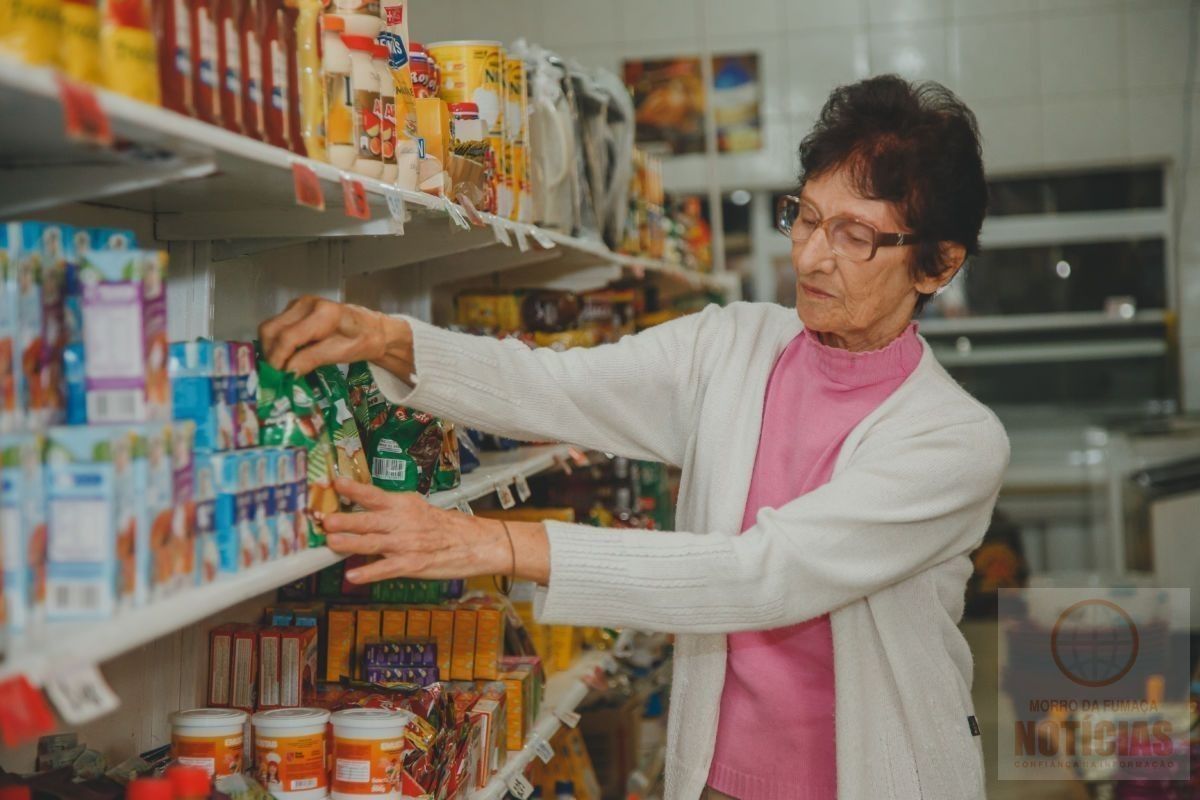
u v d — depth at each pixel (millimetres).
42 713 1024
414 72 2266
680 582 1749
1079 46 6832
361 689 2299
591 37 7215
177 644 2186
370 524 1669
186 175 1323
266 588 1453
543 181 2961
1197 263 6895
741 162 7184
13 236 1200
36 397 1225
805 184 1910
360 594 2686
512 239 2607
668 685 4715
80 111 1027
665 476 4703
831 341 2047
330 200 1788
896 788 1968
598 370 2076
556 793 3441
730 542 1789
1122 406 7078
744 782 2049
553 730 2869
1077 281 7070
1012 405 7180
